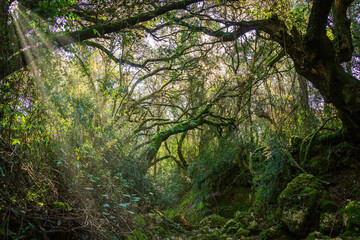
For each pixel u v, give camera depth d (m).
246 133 9.49
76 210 3.43
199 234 5.49
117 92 7.45
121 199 4.61
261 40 9.26
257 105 10.31
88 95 5.68
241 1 7.66
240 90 10.14
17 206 2.74
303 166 6.13
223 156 9.20
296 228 4.78
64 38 5.09
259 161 7.88
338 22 5.86
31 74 4.30
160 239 4.88
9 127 3.36
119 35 6.63
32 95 4.04
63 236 3.10
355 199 4.82
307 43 5.09
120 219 4.25
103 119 6.27
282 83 10.08
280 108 9.38
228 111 11.22
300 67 5.80
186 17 6.69
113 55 7.94
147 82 12.36
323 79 5.32
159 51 8.35
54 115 4.21
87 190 4.13
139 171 6.76
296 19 7.72
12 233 2.35
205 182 9.47
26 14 4.50
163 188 7.85
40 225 2.74
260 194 6.73
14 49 4.20
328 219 4.53
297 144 6.66
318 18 4.76
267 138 7.89
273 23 6.27
